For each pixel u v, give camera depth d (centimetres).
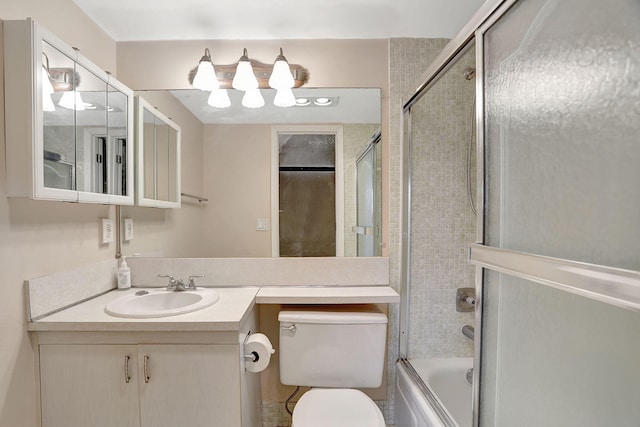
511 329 79
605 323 55
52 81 111
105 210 159
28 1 115
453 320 172
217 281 172
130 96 156
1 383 105
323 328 146
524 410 74
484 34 88
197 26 161
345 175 174
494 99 84
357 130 173
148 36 169
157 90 173
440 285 172
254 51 174
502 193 81
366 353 147
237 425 119
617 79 52
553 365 66
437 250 171
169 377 118
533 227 71
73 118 121
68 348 117
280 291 161
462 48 107
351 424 121
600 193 55
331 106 174
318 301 150
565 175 62
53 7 128
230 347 119
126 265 163
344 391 142
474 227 171
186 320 118
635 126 49
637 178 49
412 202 171
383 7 147
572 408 61
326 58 174
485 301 88
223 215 174
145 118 172
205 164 174
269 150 174
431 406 129
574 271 56
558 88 64
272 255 173
